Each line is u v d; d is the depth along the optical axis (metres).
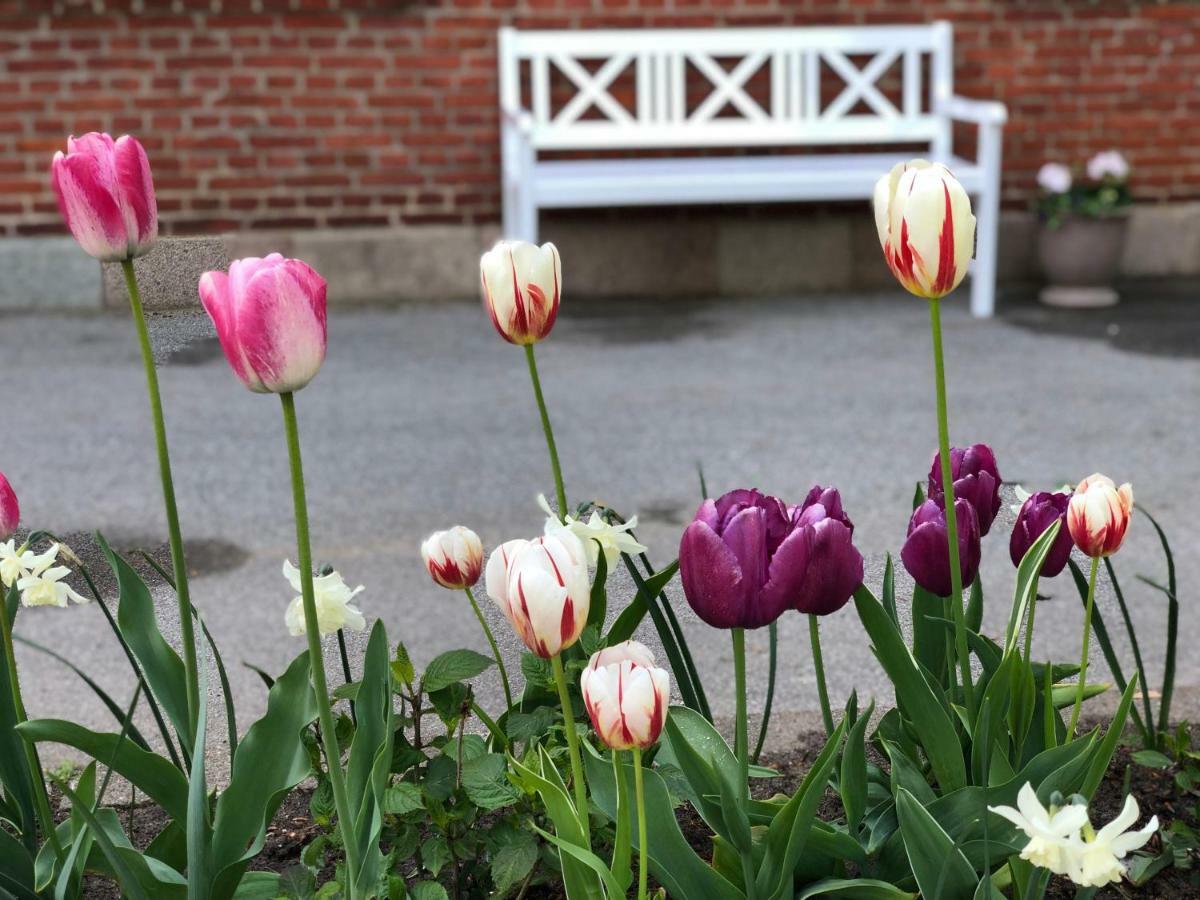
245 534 4.35
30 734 1.52
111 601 2.01
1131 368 6.46
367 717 1.63
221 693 2.09
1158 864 1.95
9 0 7.58
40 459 5.20
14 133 7.72
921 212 1.40
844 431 5.45
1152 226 8.62
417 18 7.91
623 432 5.49
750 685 3.17
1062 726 1.97
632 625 1.78
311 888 1.63
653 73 8.09
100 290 7.88
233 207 7.97
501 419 5.72
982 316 7.70
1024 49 8.37
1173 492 4.63
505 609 1.37
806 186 7.54
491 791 1.62
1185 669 3.22
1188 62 8.47
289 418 1.34
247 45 7.80
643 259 8.37
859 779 1.66
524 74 8.09
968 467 1.79
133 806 2.06
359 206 8.08
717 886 1.52
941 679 1.91
